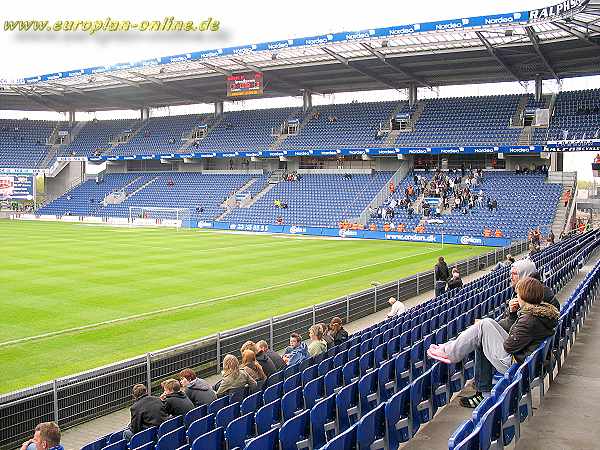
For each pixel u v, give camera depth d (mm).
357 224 52094
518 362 7176
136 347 16188
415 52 47906
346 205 55812
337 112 65625
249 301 22734
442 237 45344
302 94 66812
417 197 54094
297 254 37969
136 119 79000
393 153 56219
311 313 17422
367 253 39344
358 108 65188
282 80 59344
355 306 19969
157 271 29594
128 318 19531
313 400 9203
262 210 58938
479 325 7445
